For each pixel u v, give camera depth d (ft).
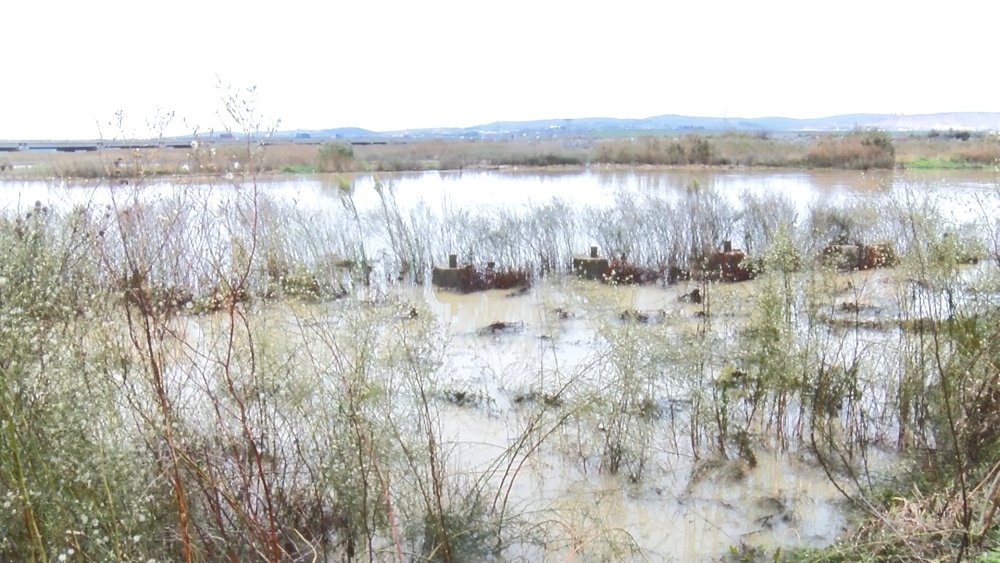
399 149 123.03
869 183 70.28
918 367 19.29
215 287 16.98
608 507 17.19
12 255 13.58
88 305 13.66
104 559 10.66
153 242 19.89
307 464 14.62
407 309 22.45
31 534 9.82
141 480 11.87
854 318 25.80
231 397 13.88
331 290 23.62
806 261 26.63
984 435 16.33
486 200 62.08
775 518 16.70
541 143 139.74
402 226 40.24
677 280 37.81
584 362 23.79
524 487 17.92
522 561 15.02
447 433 20.02
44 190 53.31
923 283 19.77
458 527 14.97
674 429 20.26
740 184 76.07
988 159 88.99
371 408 15.11
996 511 13.44
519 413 20.99
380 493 14.58
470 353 27.07
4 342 10.44
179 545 12.49
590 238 41.75
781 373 19.54
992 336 16.48
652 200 47.11
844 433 19.85
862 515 16.08
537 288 37.63
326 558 14.37
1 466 10.59
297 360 16.15
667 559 15.24
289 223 35.96
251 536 12.82
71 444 11.19
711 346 21.34
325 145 102.68
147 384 12.94
